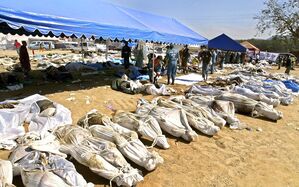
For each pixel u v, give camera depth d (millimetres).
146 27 12875
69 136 5285
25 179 3949
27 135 5398
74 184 3904
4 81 11820
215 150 6414
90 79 14969
